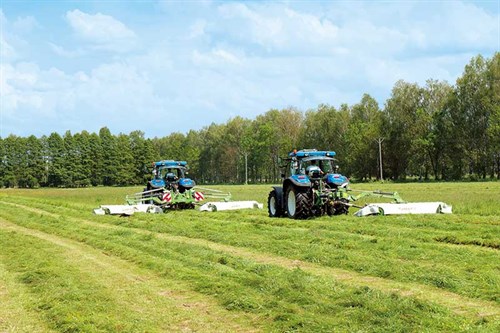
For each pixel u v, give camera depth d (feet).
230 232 49.96
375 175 255.70
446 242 40.91
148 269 34.65
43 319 24.77
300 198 58.70
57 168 346.74
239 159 319.88
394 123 245.04
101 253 41.68
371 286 28.27
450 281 27.53
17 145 346.33
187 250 39.73
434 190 124.57
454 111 224.94
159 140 407.03
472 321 21.58
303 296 25.43
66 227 59.52
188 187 81.20
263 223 58.54
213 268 33.22
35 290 29.94
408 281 28.99
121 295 28.04
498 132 204.44
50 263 36.99
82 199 126.41
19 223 67.62
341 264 33.32
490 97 218.18
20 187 350.84
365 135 244.42
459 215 56.54
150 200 81.82
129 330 22.30
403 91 245.24
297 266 33.12
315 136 269.64
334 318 22.57
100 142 354.13
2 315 25.61
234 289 27.73
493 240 38.55
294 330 21.58
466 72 224.53
